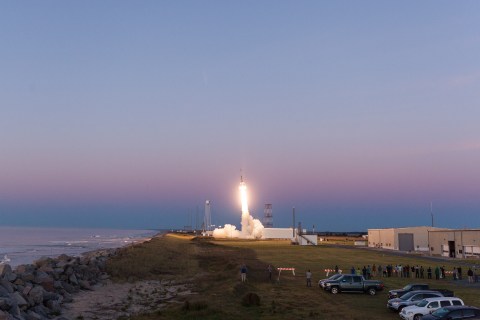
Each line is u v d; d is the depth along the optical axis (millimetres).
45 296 38375
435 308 30891
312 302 38719
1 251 138500
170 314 33938
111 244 189750
